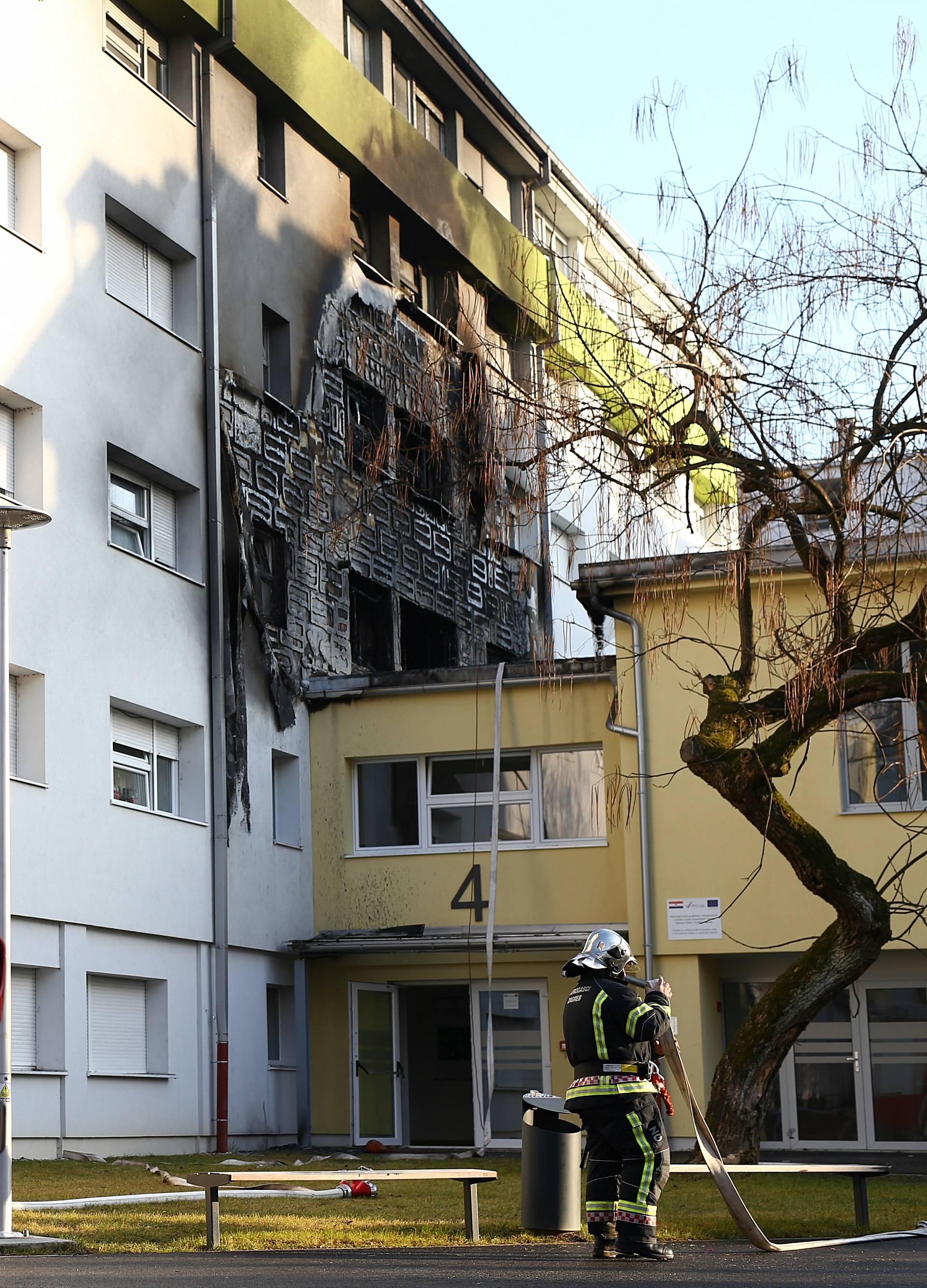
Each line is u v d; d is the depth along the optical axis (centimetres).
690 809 1969
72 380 1831
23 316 1759
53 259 1822
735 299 1230
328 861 2252
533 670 2191
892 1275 721
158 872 1895
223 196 2186
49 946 1697
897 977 2055
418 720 2241
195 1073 1947
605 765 2142
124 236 2020
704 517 1345
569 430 1298
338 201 2509
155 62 2145
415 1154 2000
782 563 1330
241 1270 741
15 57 1795
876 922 1399
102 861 1789
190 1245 863
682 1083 852
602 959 870
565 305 1390
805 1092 2067
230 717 2083
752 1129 1409
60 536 1778
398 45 2872
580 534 1352
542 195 3369
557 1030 2147
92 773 1789
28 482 1762
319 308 2416
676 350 1268
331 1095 2170
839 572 1215
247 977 2081
